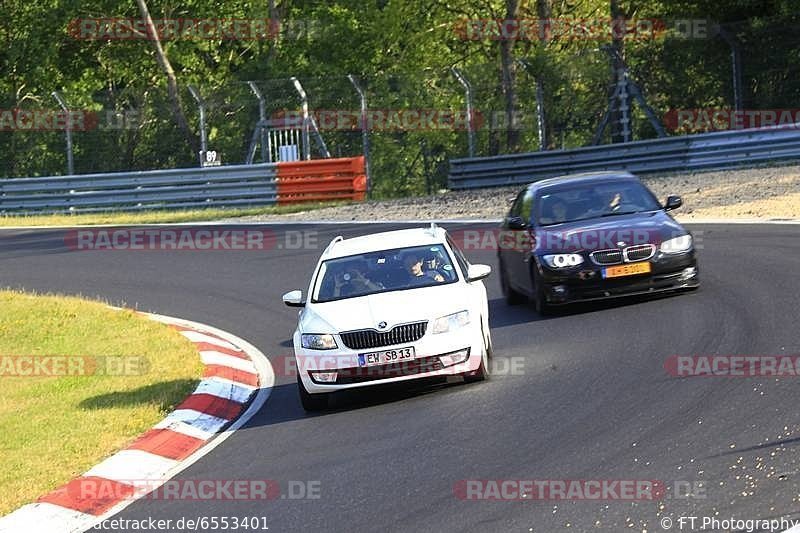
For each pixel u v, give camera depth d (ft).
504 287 194.90
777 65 358.64
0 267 280.10
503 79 407.85
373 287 139.23
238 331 193.26
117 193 383.65
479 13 537.24
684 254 168.55
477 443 105.70
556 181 189.98
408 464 101.65
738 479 83.97
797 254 191.31
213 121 415.64
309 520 89.30
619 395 116.88
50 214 389.60
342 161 368.48
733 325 144.36
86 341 180.45
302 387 131.13
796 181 284.41
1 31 538.88
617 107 370.53
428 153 426.10
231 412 138.51
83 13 529.86
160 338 180.65
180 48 550.36
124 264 271.08
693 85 378.12
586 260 168.55
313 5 567.59
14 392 149.28
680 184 307.78
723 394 110.42
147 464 114.73
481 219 286.87
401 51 545.85
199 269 256.32
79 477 110.22
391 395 136.77
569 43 502.79
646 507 80.74
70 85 571.28
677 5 434.30
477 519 83.35
